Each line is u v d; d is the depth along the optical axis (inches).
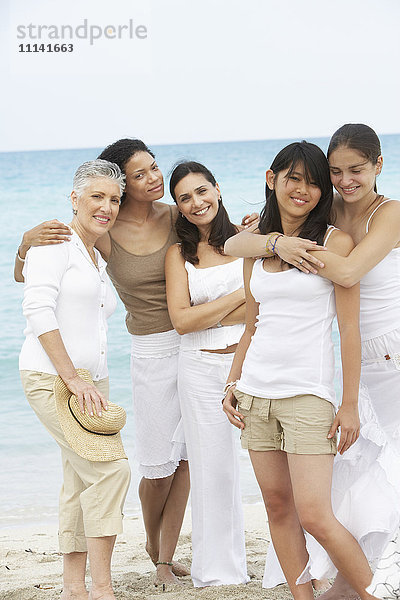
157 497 165.6
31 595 154.1
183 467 165.2
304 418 118.9
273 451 124.6
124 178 152.4
